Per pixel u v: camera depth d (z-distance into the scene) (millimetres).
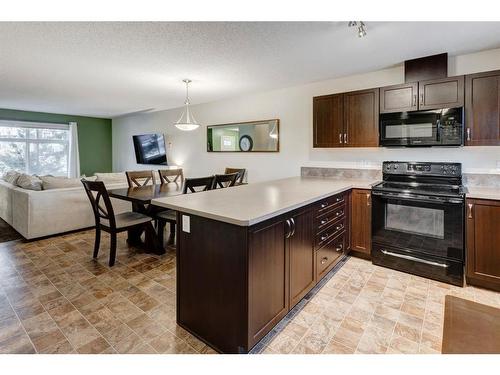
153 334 1872
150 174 4324
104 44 2568
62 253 3316
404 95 2928
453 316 1169
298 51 2750
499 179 2770
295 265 2027
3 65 3152
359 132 3244
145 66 3189
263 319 1700
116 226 3004
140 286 2531
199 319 1818
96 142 7684
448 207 2518
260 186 2875
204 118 5422
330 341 1811
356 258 3203
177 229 1932
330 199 2604
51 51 2736
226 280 1646
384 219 2902
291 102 4180
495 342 1007
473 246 2484
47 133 6977
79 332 1879
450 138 2670
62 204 3988
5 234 4031
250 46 2625
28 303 2232
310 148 4035
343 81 3676
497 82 2482
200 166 5582
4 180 4867
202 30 2291
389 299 2322
